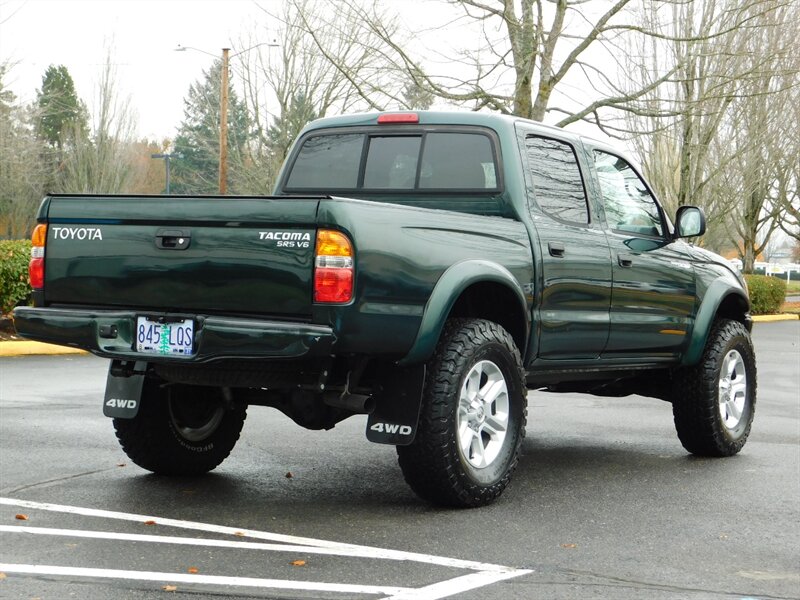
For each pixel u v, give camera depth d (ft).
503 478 17.98
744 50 69.97
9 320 50.31
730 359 24.52
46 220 17.38
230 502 17.78
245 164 129.08
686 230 22.94
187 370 17.30
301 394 18.07
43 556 14.02
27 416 27.73
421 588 12.87
